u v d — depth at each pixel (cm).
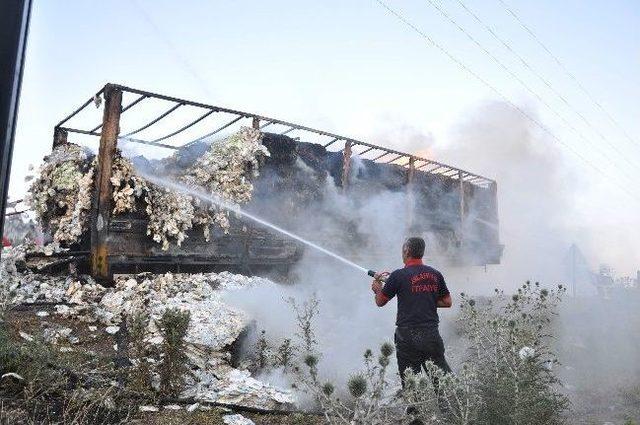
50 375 384
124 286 706
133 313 578
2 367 383
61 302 618
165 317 446
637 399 592
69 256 742
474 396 356
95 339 526
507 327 463
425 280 446
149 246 774
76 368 417
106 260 722
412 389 343
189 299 677
